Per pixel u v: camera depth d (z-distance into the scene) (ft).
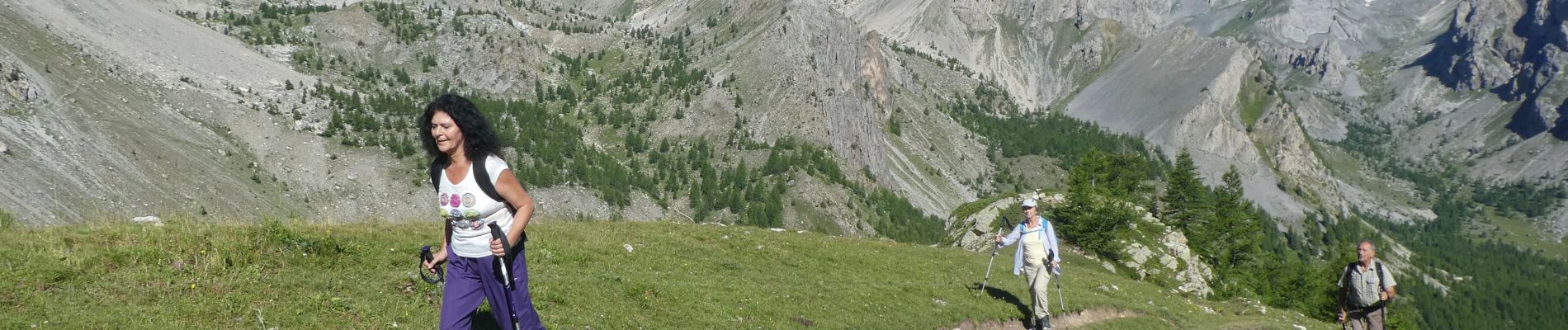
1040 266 57.06
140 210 414.82
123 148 465.88
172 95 610.65
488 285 24.47
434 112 22.63
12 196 353.10
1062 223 181.78
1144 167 309.83
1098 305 70.54
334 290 38.81
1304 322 99.45
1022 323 61.82
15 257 35.27
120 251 38.19
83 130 460.55
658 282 52.75
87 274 34.81
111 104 529.45
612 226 83.76
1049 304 66.69
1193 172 274.98
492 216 23.71
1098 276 106.93
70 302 31.40
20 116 429.79
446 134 22.66
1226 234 264.52
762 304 51.96
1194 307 90.84
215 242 42.11
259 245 43.29
